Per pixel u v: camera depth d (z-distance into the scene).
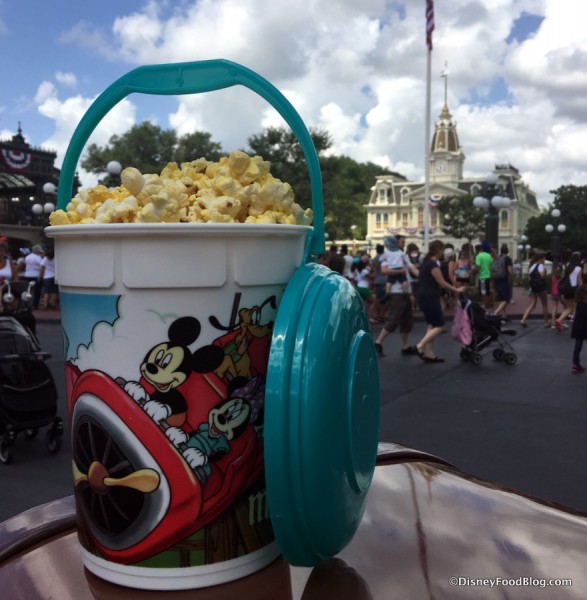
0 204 42.50
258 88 1.08
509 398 6.32
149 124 50.78
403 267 9.12
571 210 69.81
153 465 0.93
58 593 1.00
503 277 14.15
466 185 90.12
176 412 0.92
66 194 1.23
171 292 0.91
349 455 0.95
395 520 1.24
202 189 1.02
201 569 0.95
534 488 3.89
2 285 6.50
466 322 8.23
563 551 1.12
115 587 0.98
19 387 4.60
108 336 0.93
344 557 1.11
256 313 0.97
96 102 1.16
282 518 0.88
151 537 0.94
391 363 8.41
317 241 1.13
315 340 0.89
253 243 0.95
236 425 0.96
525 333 12.07
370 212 88.94
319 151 34.81
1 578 1.06
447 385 6.98
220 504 0.95
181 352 0.92
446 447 4.70
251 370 0.97
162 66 1.12
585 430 5.14
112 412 0.94
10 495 3.94
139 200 0.99
